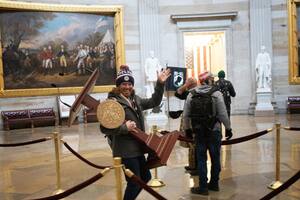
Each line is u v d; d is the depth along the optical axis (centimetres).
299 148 861
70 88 1711
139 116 428
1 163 867
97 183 642
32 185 657
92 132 1327
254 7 1742
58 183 610
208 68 2219
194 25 1792
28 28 1644
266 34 1734
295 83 1716
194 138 562
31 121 1570
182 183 618
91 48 1762
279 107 1739
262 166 709
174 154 860
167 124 1412
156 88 434
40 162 846
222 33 1841
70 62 1728
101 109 387
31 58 1652
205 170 548
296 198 515
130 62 1805
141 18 1786
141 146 411
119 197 345
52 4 1673
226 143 586
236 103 1780
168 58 1812
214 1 1789
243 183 601
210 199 527
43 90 1662
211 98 537
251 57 1756
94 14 1762
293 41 1708
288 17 1709
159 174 681
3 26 1595
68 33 1720
